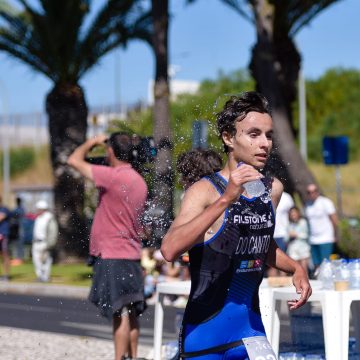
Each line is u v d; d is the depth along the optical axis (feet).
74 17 119.24
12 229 133.90
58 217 117.19
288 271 21.91
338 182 107.34
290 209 72.49
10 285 101.30
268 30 97.30
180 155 28.63
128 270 34.04
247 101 19.75
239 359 19.81
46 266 103.30
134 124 34.47
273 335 29.86
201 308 19.77
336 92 365.40
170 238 18.54
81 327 64.03
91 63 122.11
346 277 31.37
